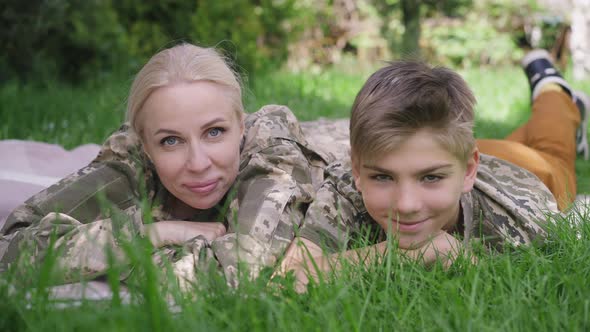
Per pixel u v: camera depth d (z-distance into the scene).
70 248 1.82
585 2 7.49
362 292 1.65
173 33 7.56
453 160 1.90
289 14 9.14
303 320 1.49
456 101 1.94
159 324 1.33
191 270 1.81
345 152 2.75
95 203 2.20
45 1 5.80
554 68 3.80
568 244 1.96
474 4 10.23
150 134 2.02
